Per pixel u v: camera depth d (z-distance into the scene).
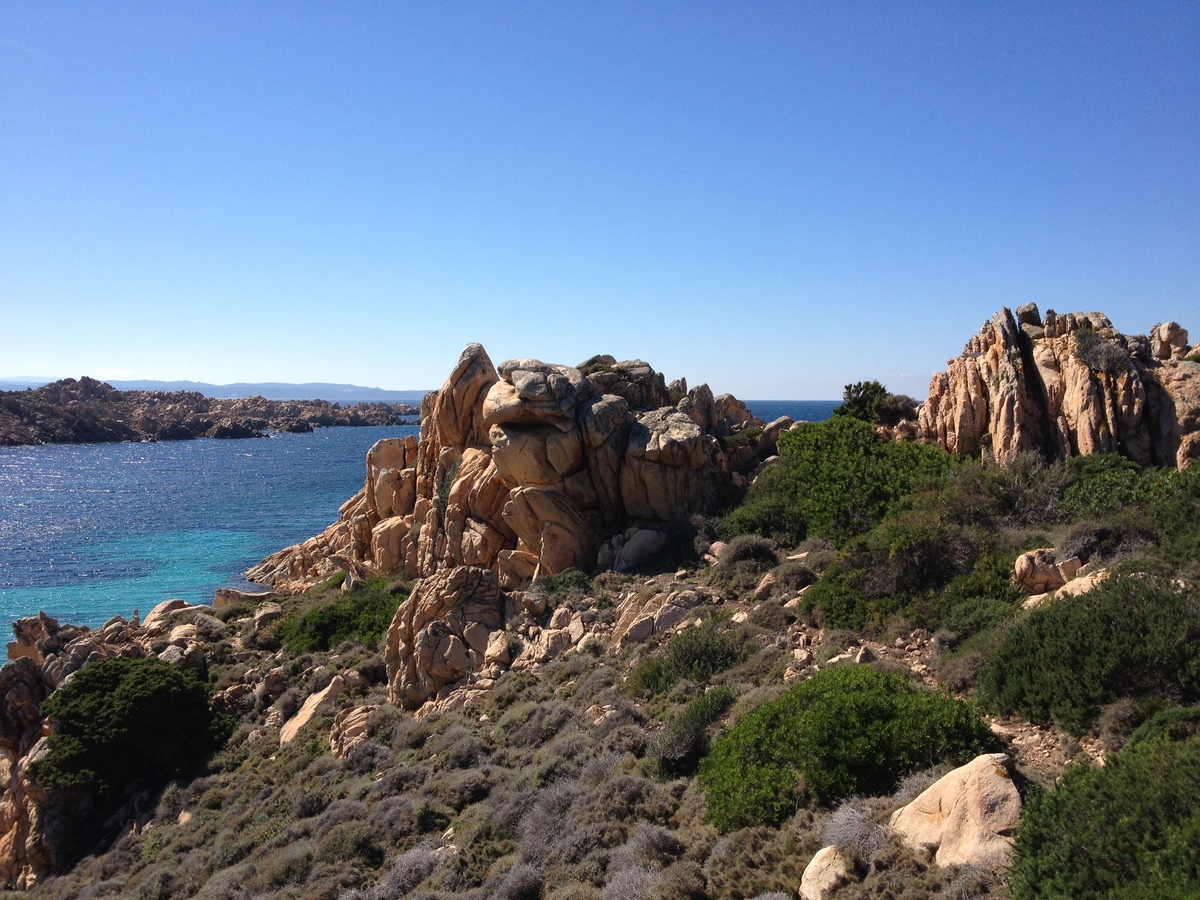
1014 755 13.52
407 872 16.36
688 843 13.76
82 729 27.95
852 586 22.64
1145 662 13.63
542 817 16.38
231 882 18.58
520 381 35.69
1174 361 29.48
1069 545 20.98
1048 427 29.56
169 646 35.19
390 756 23.42
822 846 12.09
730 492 36.00
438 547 38.50
